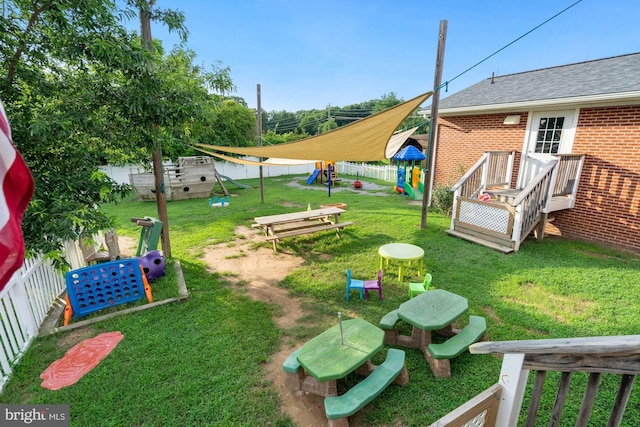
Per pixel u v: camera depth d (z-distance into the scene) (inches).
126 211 446.3
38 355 131.4
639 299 170.4
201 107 173.5
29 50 120.2
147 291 173.5
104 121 146.3
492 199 303.4
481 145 355.6
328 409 91.4
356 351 108.0
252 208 446.3
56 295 178.2
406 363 125.1
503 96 333.7
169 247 243.9
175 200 546.6
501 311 159.9
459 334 128.1
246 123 868.0
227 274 218.5
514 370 59.1
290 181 782.5
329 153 213.0
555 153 294.4
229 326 152.1
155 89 150.5
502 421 63.7
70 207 115.3
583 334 140.1
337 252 261.1
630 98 236.5
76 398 108.7
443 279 200.2
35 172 116.2
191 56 236.2
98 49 121.4
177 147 580.1
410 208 421.4
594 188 271.6
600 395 106.3
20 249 48.1
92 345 137.6
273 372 122.2
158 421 99.8
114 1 135.6
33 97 127.9
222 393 111.0
